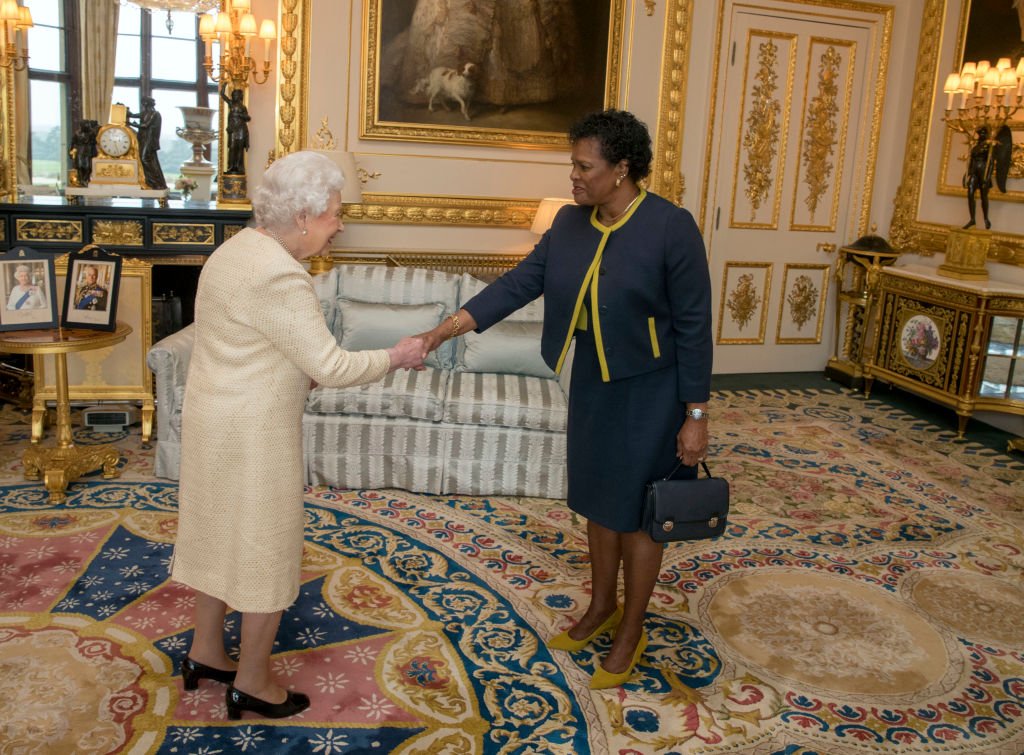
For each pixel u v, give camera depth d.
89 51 5.74
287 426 2.35
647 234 2.61
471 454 4.29
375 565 3.58
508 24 6.14
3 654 2.82
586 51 6.34
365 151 6.09
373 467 4.31
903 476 4.96
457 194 6.32
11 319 3.92
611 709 2.71
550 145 6.40
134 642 2.93
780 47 6.77
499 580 3.51
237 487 2.33
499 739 2.54
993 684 2.95
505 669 2.90
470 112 6.21
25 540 3.62
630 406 2.71
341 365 2.31
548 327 2.81
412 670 2.86
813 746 2.58
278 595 2.40
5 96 5.42
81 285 4.02
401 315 4.61
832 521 4.28
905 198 6.97
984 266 5.98
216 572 2.41
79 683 2.69
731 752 2.53
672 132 6.62
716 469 4.93
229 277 2.25
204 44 5.86
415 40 6.00
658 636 3.15
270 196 2.28
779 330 7.27
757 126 6.84
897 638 3.22
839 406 6.38
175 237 5.20
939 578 3.72
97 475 4.37
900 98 7.04
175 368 4.25
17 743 2.40
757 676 2.93
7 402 5.40
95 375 4.81
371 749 2.46
